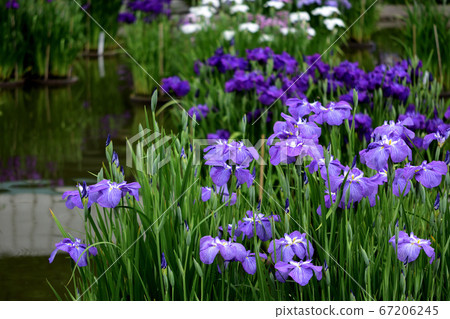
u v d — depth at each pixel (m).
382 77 3.08
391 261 1.70
